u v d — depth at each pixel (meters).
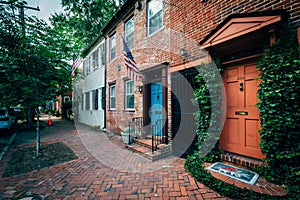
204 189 2.72
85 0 13.38
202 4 4.04
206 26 3.92
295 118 2.30
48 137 7.75
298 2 2.45
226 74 3.64
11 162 4.32
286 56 2.38
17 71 4.54
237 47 3.30
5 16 4.16
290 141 2.35
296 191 2.21
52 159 4.48
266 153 2.57
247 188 2.38
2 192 2.77
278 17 2.48
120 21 8.23
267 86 2.55
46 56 5.22
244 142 3.30
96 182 3.08
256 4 2.97
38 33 5.34
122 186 2.91
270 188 2.37
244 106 3.31
